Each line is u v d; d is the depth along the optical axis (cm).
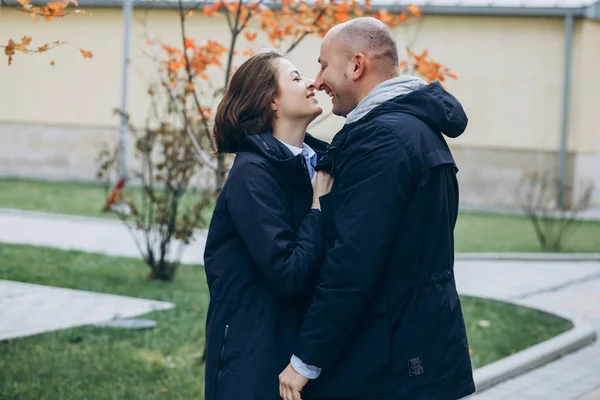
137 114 2133
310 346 267
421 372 273
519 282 1069
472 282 1059
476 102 2020
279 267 276
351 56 286
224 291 289
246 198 284
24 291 841
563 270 1177
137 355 621
